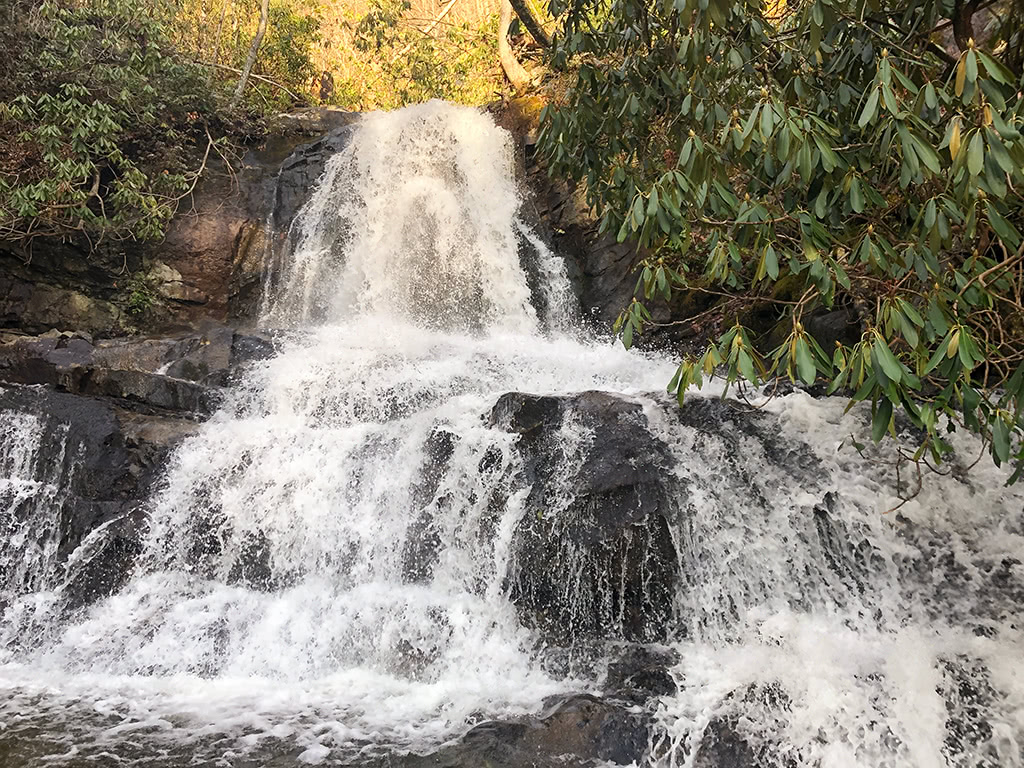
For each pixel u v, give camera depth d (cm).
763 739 403
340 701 475
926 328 352
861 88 480
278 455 675
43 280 1039
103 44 1091
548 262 1167
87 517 645
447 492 607
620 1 544
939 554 496
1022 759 380
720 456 561
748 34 503
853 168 376
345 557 607
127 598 598
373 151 1246
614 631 520
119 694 489
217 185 1198
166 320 1095
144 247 1095
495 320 1113
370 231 1179
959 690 414
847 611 498
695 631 509
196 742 414
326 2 1958
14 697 482
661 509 528
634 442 566
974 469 522
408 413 737
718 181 428
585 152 618
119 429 700
